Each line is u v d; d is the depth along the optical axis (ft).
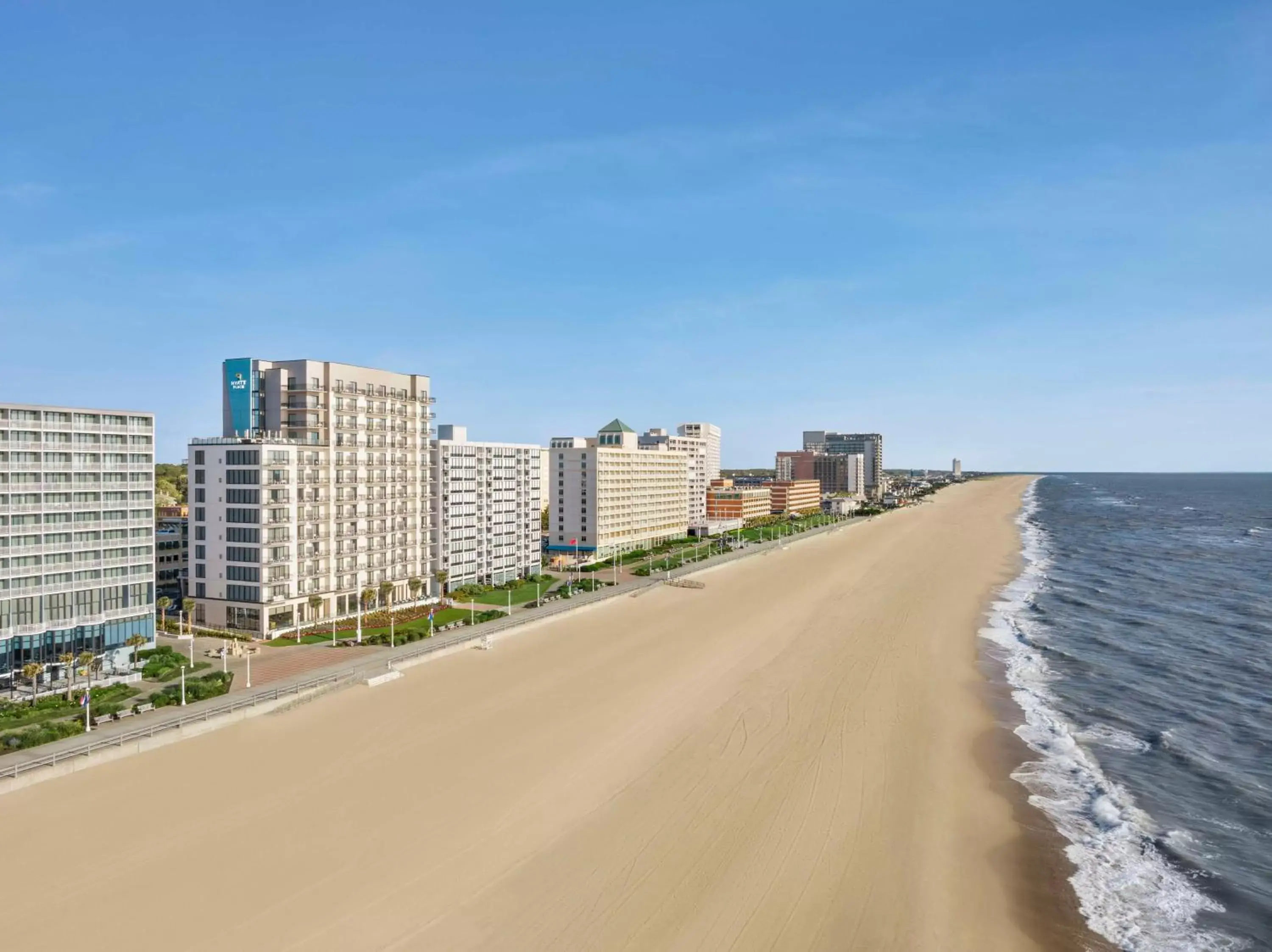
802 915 138.00
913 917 138.62
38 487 266.57
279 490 356.38
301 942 128.26
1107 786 194.59
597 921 134.72
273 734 223.92
